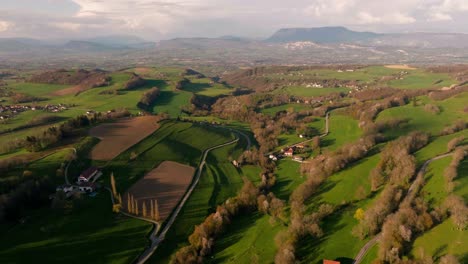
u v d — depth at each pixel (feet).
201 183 559.38
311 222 396.37
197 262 362.74
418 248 315.37
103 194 476.95
